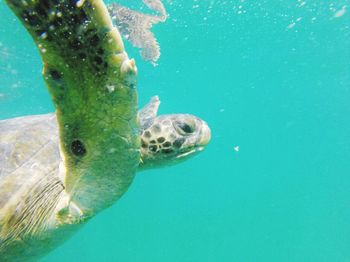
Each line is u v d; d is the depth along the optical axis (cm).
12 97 419
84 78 30
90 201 40
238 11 285
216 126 1080
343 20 329
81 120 32
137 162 37
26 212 47
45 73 28
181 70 480
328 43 412
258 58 465
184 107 867
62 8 25
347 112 925
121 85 30
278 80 618
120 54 28
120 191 39
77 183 38
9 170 50
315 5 288
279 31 357
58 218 42
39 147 55
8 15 225
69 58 28
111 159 36
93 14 26
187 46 373
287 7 287
